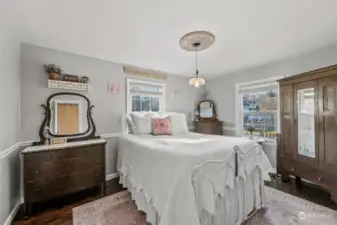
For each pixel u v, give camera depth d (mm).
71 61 2938
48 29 2281
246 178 2133
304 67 3113
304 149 2764
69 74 2908
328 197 2537
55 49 2781
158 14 2117
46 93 2707
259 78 3783
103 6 1957
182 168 1607
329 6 1978
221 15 2148
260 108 3826
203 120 4457
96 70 3188
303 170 2762
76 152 2521
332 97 2354
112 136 3348
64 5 1900
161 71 4020
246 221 2029
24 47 2547
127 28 2377
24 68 2539
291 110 2951
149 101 3891
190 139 2537
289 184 3002
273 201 2451
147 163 2100
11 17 1949
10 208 2104
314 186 2910
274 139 3547
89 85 3078
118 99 3439
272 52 3070
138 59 3311
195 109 4727
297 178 2951
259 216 2119
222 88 4492
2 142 1844
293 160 2922
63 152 2418
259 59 3379
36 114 2627
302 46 2826
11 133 2143
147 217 1978
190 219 1470
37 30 2277
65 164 2428
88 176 2613
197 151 1784
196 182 1588
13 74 2215
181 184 1563
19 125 2453
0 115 1789
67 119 2863
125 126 3484
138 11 2059
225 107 4430
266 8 2033
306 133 2730
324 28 2355
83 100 3033
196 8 2031
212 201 1634
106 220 2051
